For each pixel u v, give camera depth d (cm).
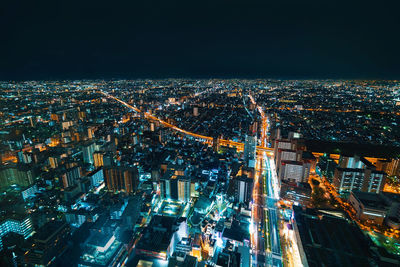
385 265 11325
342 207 17938
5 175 19700
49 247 13325
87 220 16425
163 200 19662
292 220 15625
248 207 17975
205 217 17050
